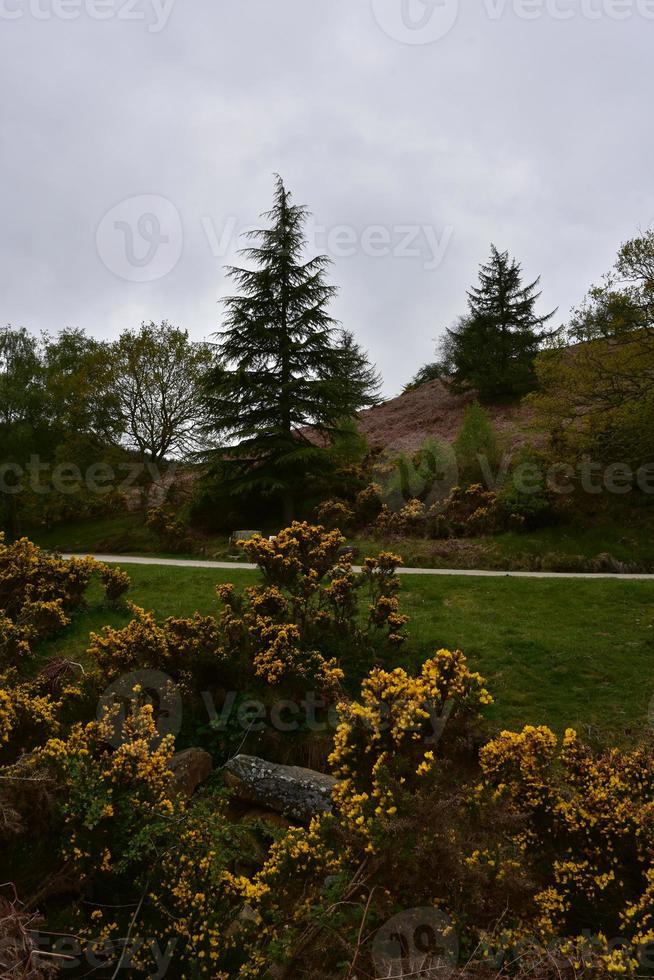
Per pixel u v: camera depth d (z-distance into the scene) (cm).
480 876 282
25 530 2522
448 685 364
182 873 330
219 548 1811
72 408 2467
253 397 2044
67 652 762
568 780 359
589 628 843
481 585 1083
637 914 280
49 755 352
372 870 294
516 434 2406
